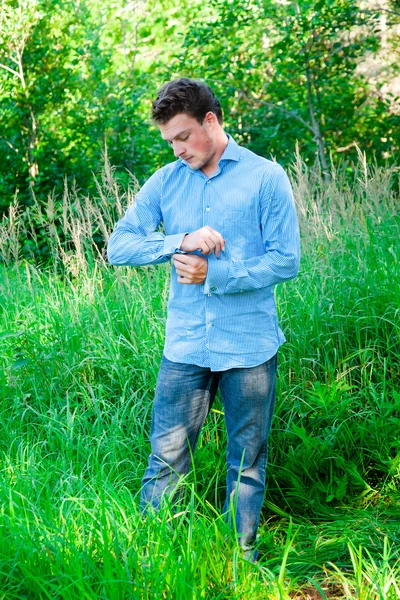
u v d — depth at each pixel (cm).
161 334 443
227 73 917
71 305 489
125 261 294
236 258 280
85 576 251
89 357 429
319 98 912
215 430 383
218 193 279
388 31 1025
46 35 906
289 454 372
